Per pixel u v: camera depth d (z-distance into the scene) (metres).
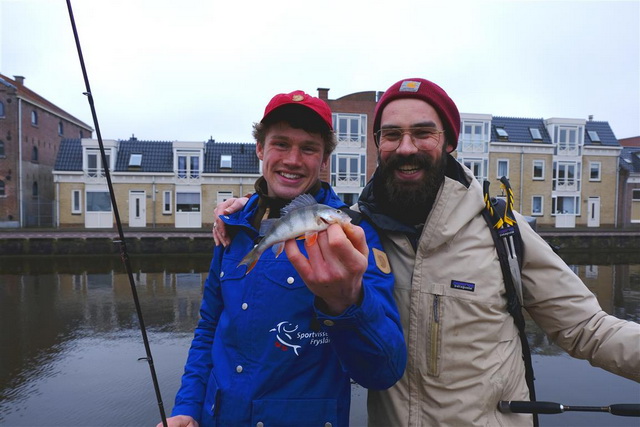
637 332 2.08
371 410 2.32
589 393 6.68
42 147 36.84
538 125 36.59
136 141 33.50
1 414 6.11
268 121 2.28
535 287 2.32
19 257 24.52
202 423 2.16
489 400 2.09
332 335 1.65
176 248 26.39
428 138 2.27
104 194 31.91
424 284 2.21
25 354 8.80
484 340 2.13
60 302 13.91
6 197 32.53
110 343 9.51
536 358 8.28
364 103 33.38
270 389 2.01
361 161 33.50
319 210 1.56
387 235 2.36
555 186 35.66
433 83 2.36
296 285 2.05
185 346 9.29
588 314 2.24
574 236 29.08
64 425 5.79
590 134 37.03
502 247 2.25
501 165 34.53
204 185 32.81
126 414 6.08
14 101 32.81
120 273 20.44
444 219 2.19
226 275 2.27
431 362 2.13
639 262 25.11
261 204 2.41
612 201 36.38
